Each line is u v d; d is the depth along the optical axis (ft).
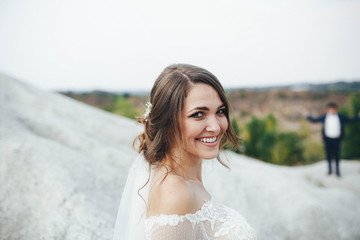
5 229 8.66
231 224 4.84
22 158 11.98
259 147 42.19
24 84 28.30
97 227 9.03
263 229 14.30
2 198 9.86
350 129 42.24
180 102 4.57
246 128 43.14
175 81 4.65
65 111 24.39
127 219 5.54
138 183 5.07
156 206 4.33
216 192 16.06
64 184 10.91
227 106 4.97
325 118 27.30
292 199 17.13
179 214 4.16
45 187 10.62
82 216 9.43
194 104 4.54
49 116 19.49
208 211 4.69
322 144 46.16
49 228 8.65
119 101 68.08
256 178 19.10
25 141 13.41
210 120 4.63
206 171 16.31
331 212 16.78
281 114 94.89
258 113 97.96
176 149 4.86
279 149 42.09
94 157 15.85
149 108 5.23
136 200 5.02
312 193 19.13
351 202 20.31
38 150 12.89
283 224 15.49
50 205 9.78
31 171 11.37
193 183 5.03
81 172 12.42
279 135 42.50
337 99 106.11
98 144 17.42
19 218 9.11
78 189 10.96
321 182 26.58
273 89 129.59
